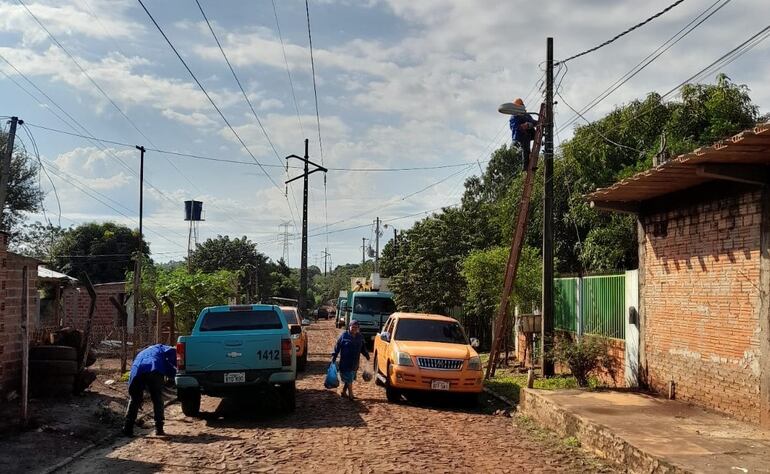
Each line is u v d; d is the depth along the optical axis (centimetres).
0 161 2931
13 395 1050
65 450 804
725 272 959
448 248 2869
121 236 4909
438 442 894
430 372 1256
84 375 1152
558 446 891
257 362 1080
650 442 760
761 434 809
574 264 2377
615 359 1357
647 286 1206
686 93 1973
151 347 971
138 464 755
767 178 857
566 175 2214
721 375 956
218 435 929
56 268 4431
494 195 4431
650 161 1856
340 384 1564
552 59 1534
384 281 4359
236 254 6606
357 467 741
